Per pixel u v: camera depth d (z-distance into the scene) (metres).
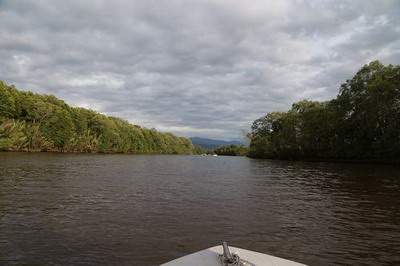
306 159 80.44
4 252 9.69
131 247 10.41
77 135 106.25
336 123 66.00
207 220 14.19
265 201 19.53
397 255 10.27
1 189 21.14
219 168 51.47
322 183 29.56
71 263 9.00
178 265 4.80
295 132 81.12
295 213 16.17
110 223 13.26
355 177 35.34
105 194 20.64
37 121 92.06
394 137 56.09
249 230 12.80
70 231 11.98
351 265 9.42
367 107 57.62
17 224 12.73
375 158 61.94
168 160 81.94
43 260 9.16
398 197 21.48
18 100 86.75
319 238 11.92
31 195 19.27
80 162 53.72
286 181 31.30
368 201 19.94
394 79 55.34
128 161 66.31
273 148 90.69
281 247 10.85
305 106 83.25
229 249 5.40
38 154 75.31
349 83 64.50
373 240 11.77
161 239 11.30
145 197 19.89
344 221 14.62
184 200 19.16
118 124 133.25
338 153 68.38
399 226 13.80
